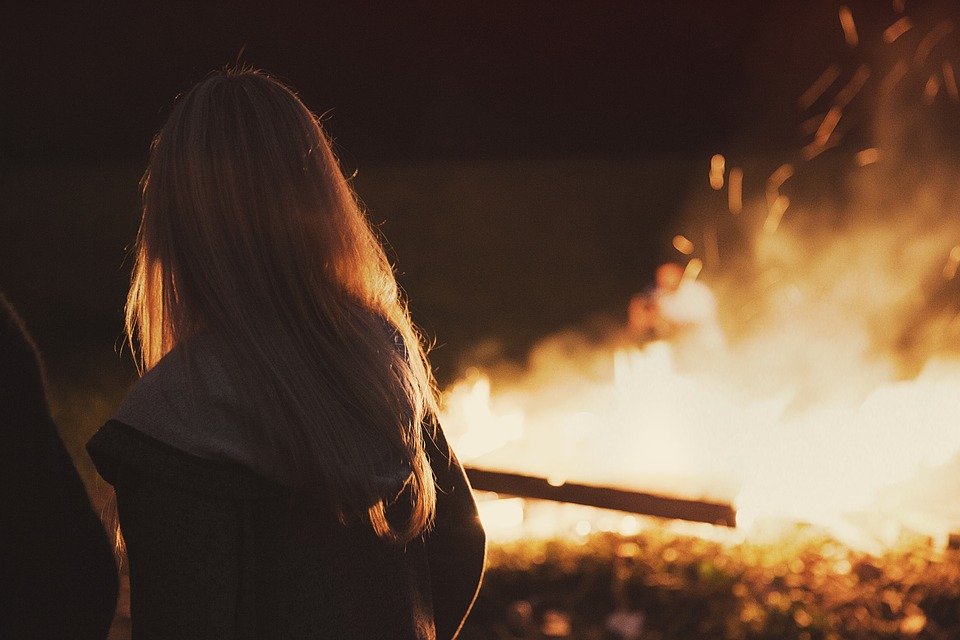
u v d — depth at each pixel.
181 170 1.49
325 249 1.53
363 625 1.47
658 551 4.47
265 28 19.48
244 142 1.49
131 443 1.35
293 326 1.47
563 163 16.89
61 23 18.83
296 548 1.44
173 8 19.09
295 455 1.40
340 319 1.53
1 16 18.83
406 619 1.55
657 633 3.98
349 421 1.47
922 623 3.84
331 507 1.42
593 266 12.93
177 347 1.46
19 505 1.29
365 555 1.50
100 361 9.01
